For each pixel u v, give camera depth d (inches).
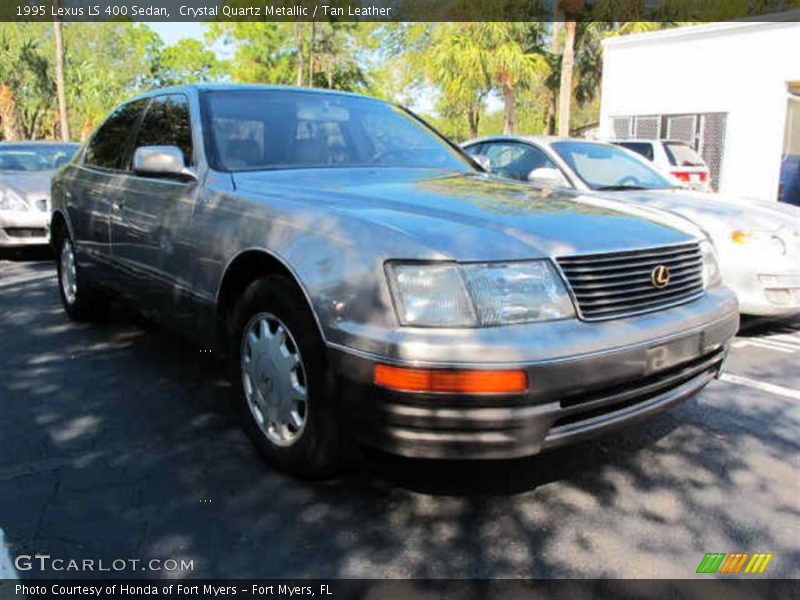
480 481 122.6
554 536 107.0
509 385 95.7
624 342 104.7
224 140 150.6
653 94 633.0
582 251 107.0
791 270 215.6
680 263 122.0
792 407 161.6
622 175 255.6
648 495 119.6
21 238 331.6
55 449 132.0
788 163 561.6
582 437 104.3
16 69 1397.6
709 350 122.0
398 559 100.5
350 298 103.2
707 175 459.8
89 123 1535.4
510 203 126.4
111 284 186.1
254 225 124.6
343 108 173.9
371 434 102.6
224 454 130.8
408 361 96.1
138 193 164.9
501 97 1063.0
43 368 177.8
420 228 106.7
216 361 183.6
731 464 131.7
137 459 128.4
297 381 116.7
